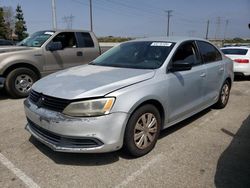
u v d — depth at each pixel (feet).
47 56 24.18
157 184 10.20
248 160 12.05
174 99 13.56
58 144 10.98
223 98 19.81
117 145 10.96
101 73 12.93
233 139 14.39
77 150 10.64
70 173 10.91
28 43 25.64
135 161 11.84
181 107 14.30
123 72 12.88
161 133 15.07
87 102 10.46
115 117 10.70
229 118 17.92
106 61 15.47
